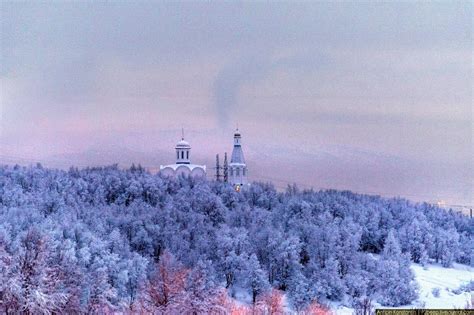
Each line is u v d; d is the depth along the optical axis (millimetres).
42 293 76125
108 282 120750
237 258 144000
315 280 138000
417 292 143000
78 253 126938
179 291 86688
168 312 83250
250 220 196125
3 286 75438
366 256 165500
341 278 153375
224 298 95188
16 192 199500
